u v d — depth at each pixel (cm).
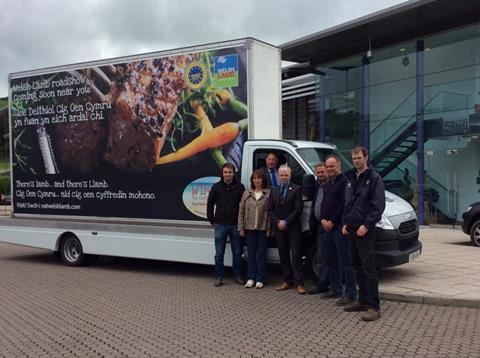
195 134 912
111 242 1001
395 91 1825
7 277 974
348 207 646
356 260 659
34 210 1111
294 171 832
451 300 692
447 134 1691
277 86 930
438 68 1714
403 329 593
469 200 1662
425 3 1503
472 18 1598
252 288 830
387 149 1853
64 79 1060
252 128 867
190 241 912
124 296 791
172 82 935
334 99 2020
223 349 533
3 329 627
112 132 1003
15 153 1133
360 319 638
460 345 532
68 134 1058
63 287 869
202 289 831
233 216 843
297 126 2277
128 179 985
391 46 1825
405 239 812
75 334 599
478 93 1609
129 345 554
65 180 1064
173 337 578
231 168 835
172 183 938
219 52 891
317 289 784
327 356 506
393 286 771
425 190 1748
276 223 791
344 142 1984
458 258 1017
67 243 1076
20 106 1123
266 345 543
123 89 988
